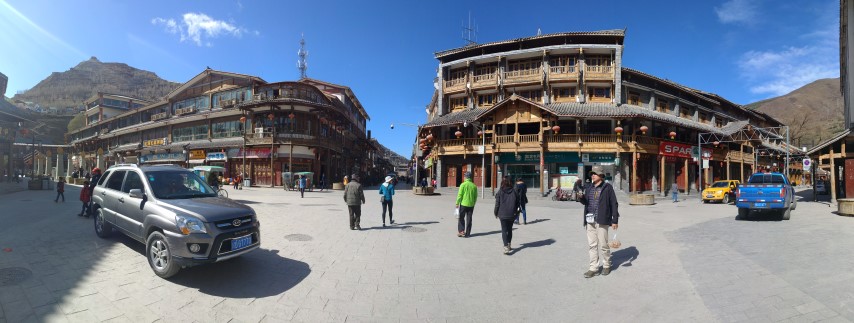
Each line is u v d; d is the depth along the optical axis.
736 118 43.34
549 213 15.34
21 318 3.83
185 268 5.73
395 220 11.99
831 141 19.11
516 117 28.89
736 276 5.35
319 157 37.66
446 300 4.75
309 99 37.12
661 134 30.89
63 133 76.12
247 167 37.19
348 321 4.09
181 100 45.28
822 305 4.10
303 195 23.70
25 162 61.31
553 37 30.88
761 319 3.86
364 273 5.84
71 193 19.80
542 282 5.48
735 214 14.60
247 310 4.29
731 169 39.78
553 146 28.06
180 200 5.84
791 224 10.49
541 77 30.62
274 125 35.69
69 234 7.80
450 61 35.66
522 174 29.61
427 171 47.97
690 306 4.34
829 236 8.18
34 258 5.92
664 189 29.36
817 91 172.62
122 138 53.75
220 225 5.18
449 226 10.87
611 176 27.73
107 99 59.53
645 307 4.40
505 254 7.23
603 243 5.75
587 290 5.09
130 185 6.68
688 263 6.23
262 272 5.70
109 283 4.95
